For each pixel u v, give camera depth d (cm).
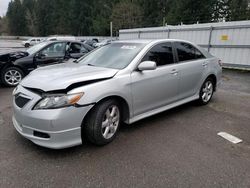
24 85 314
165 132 377
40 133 286
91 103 296
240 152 318
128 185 247
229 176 264
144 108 380
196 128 396
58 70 354
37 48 746
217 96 614
